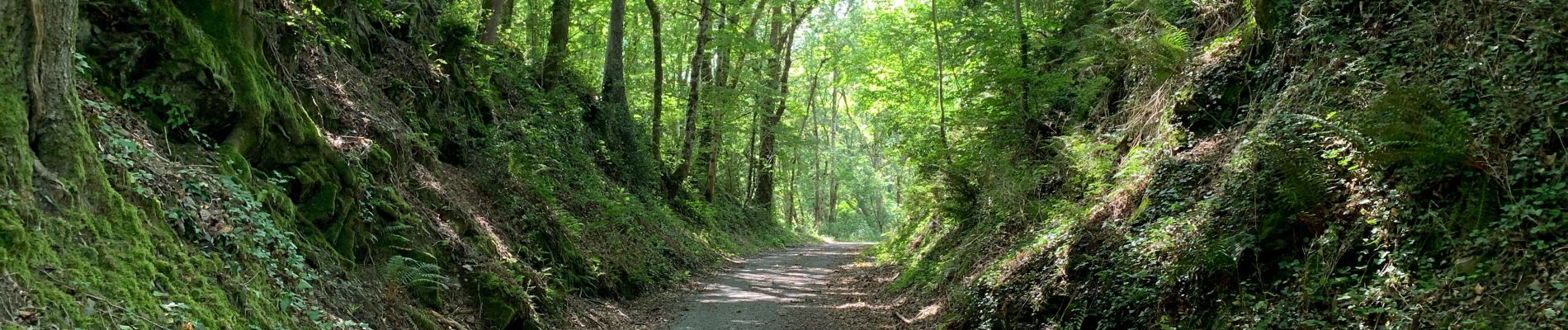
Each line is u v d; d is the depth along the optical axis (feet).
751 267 60.85
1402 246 18.12
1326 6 27.81
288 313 17.53
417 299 22.74
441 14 47.96
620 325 32.42
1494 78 19.92
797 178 156.15
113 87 19.12
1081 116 42.68
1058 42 47.16
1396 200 18.90
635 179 66.33
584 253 37.65
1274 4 30.27
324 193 22.57
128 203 15.44
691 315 35.45
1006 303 27.27
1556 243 15.62
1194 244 22.20
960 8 59.93
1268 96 28.04
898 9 82.33
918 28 68.95
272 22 26.16
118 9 19.86
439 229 26.58
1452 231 17.56
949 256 41.96
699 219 74.95
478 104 44.73
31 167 13.52
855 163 166.61
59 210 13.71
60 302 12.28
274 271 18.30
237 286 16.56
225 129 21.24
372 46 36.81
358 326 19.11
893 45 72.38
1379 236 18.70
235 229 18.08
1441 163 18.31
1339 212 20.07
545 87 63.72
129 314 13.28
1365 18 25.94
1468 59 20.97
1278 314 18.99
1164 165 28.68
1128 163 32.30
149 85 19.76
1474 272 16.40
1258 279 20.51
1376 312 17.15
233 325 15.38
